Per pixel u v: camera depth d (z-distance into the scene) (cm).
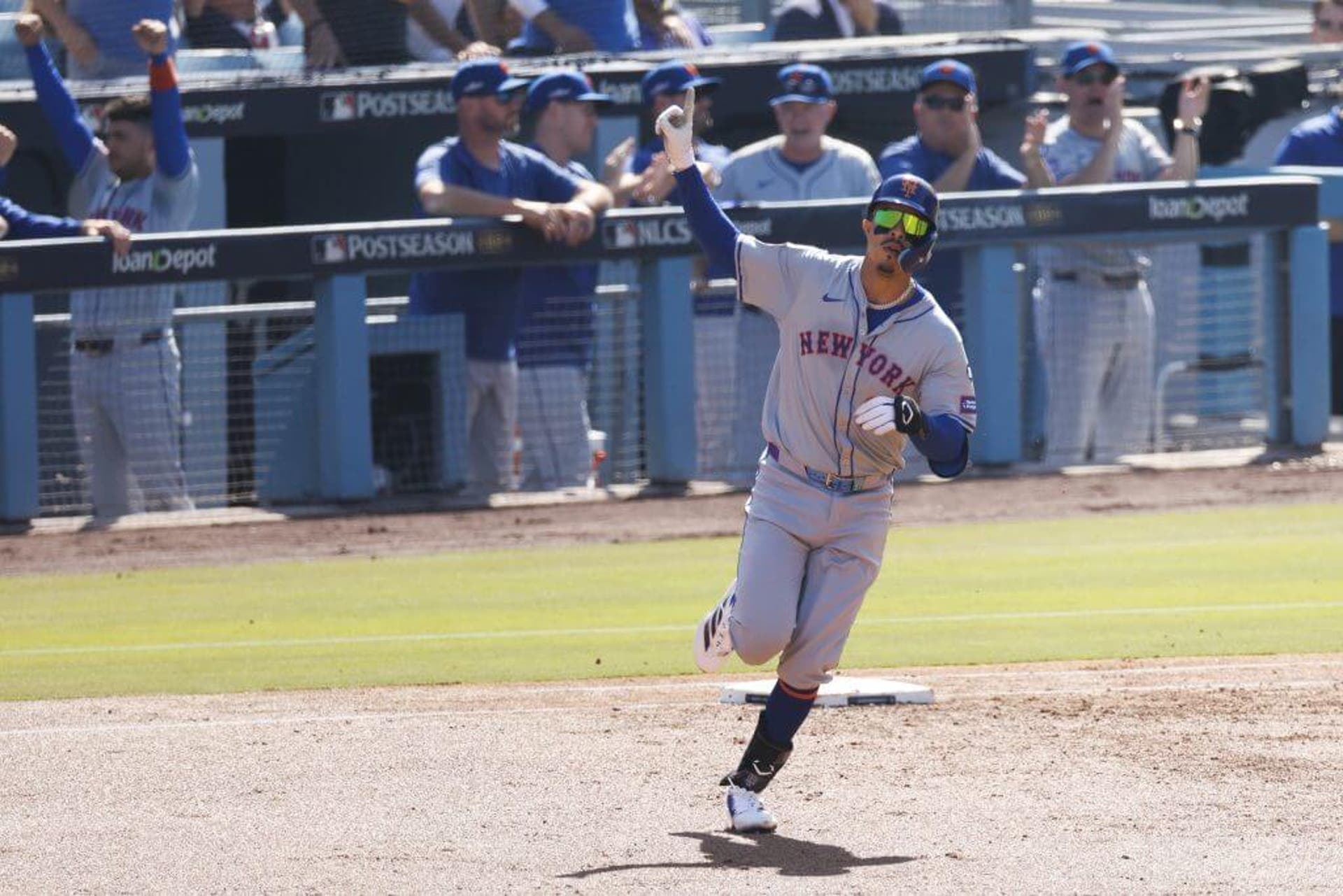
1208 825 2125
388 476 5619
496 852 2036
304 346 5600
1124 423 6119
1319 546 4650
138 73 6012
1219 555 4547
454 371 5534
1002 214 5741
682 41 6644
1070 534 4947
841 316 2062
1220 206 5931
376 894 1870
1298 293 6097
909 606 3909
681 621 3788
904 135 6862
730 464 5862
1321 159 6706
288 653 3472
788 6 6875
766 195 5662
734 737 2661
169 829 2150
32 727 2772
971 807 2228
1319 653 3309
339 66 6169
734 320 5806
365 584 4306
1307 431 6172
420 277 5628
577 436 5709
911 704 2873
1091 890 1862
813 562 2139
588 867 1969
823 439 2091
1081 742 2586
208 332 5488
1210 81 6694
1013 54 6481
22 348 5197
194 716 2859
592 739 2647
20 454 5222
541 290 5625
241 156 6638
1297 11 8300
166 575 4484
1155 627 3612
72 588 4322
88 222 5181
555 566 4528
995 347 5878
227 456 5519
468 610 3950
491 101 5362
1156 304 6494
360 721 2798
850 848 2048
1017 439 5962
